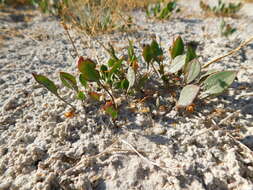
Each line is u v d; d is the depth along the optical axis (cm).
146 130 14
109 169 12
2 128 15
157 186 11
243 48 24
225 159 12
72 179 12
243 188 11
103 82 17
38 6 35
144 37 26
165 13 33
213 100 16
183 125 14
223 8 38
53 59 22
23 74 19
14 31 27
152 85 17
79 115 15
